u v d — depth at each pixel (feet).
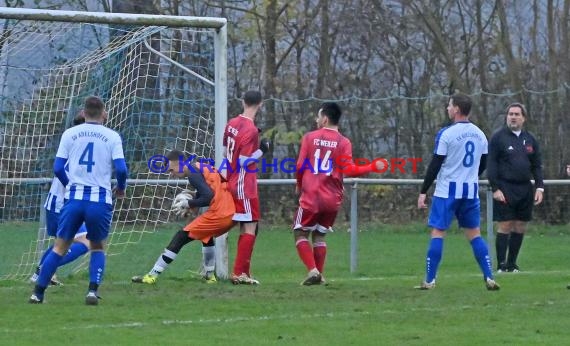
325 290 103.96
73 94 139.74
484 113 209.87
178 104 137.49
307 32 233.35
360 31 231.91
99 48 139.33
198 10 232.32
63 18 110.93
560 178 194.39
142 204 138.31
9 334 73.31
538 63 233.55
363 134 197.36
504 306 91.09
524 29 234.99
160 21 114.52
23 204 139.33
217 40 116.98
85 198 88.02
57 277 114.52
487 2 236.63
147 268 126.41
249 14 233.76
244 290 103.45
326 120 110.22
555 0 232.12
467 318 83.20
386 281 116.26
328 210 109.81
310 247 110.01
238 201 109.50
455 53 235.61
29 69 139.33
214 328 77.20
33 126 139.54
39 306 88.94
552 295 99.81
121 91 133.80
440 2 237.25
